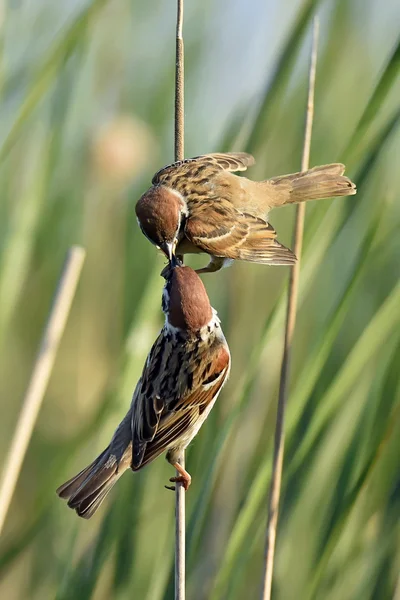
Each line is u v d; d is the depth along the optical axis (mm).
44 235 12688
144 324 9414
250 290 12414
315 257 8898
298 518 9695
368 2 13344
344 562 9547
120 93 13898
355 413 9844
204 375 8609
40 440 12891
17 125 9805
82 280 13875
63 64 9859
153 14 14344
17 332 13242
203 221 9664
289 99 12531
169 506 10164
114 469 8453
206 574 10312
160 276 9461
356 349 8516
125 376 9359
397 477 9805
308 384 8586
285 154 12469
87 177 13227
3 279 10438
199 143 13648
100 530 9594
